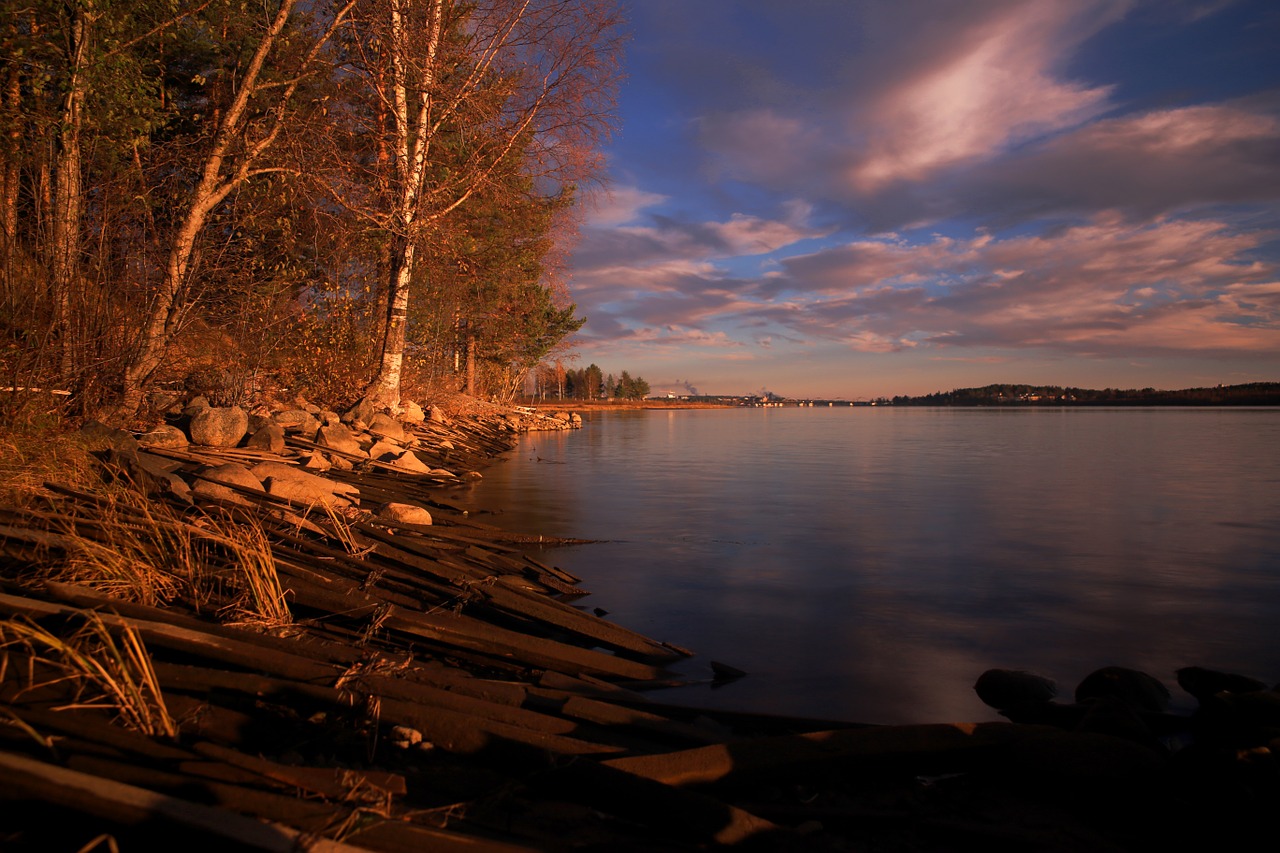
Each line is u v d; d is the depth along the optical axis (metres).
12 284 7.89
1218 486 14.69
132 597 4.17
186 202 11.73
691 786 3.01
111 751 2.50
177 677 3.13
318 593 4.54
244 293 13.90
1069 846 2.80
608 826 2.70
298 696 3.16
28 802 2.09
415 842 2.17
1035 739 3.30
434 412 22.38
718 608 6.20
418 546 6.23
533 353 39.03
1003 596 6.56
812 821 2.91
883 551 8.45
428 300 22.72
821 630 5.64
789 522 10.34
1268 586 6.90
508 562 6.90
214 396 13.36
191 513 5.66
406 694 3.31
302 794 2.46
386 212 16.84
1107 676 4.28
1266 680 4.68
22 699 2.76
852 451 24.72
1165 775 3.11
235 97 12.15
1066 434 36.50
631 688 4.42
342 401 18.69
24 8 8.84
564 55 16.81
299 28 14.37
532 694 3.75
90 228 9.62
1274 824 2.77
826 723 3.84
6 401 6.77
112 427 8.70
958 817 3.03
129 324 9.92
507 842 2.47
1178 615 6.02
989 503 12.30
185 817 2.05
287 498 7.23
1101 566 7.75
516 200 21.09
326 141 14.75
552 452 23.72
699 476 16.36
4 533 4.25
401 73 15.93
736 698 4.35
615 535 9.30
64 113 8.92
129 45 10.09
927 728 3.39
